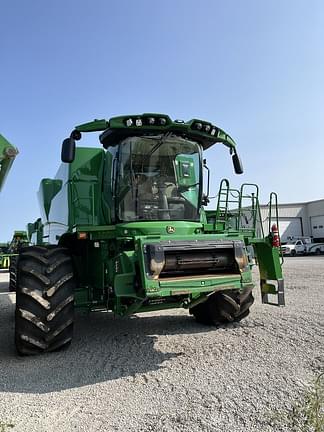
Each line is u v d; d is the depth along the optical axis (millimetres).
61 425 3076
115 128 5199
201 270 4750
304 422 2926
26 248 5266
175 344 5316
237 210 6141
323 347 4844
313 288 10383
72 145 5074
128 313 4918
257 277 13281
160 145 5656
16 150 5051
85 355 4906
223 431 2865
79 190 6453
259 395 3473
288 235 47625
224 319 6230
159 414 3199
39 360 4723
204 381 3896
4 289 13531
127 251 4805
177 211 5734
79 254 6160
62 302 4867
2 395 3709
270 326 6074
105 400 3543
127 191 5512
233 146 6020
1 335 6207
